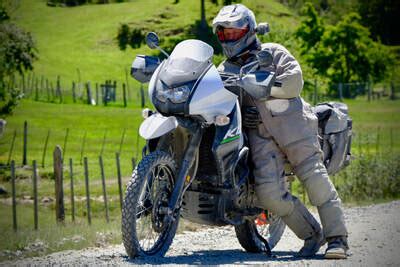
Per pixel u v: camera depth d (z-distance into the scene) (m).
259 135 15.82
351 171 36.81
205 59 14.64
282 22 178.12
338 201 16.17
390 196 36.41
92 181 46.72
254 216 16.08
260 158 15.73
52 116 88.12
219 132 14.61
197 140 14.52
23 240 20.06
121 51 154.62
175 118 14.17
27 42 112.62
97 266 13.93
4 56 83.38
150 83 14.77
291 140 15.74
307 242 16.56
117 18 172.38
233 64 15.98
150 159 14.02
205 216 15.10
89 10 179.50
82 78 134.38
